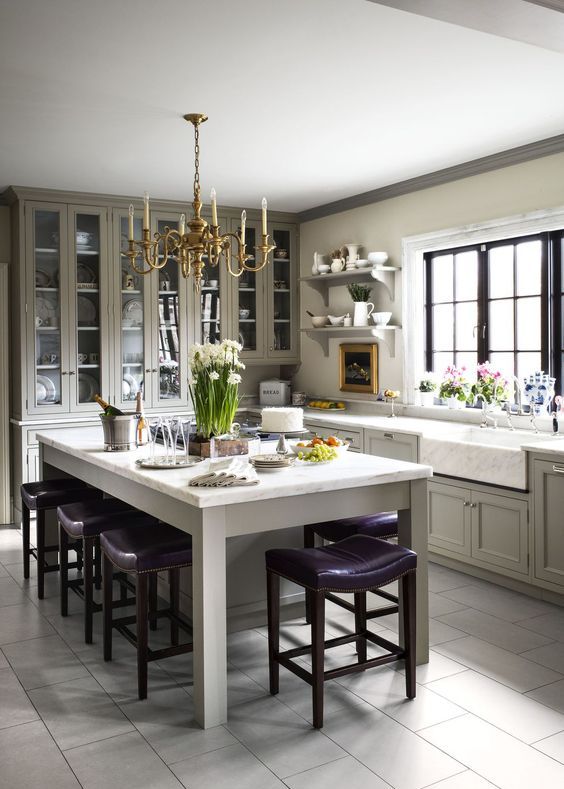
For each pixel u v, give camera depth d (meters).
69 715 2.67
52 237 5.53
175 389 6.04
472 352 5.08
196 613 2.63
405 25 2.76
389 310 5.59
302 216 6.45
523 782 2.23
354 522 3.24
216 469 3.03
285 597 3.58
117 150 4.43
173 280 6.00
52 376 5.59
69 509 3.63
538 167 4.38
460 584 4.18
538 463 3.83
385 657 2.74
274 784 2.23
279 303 6.53
